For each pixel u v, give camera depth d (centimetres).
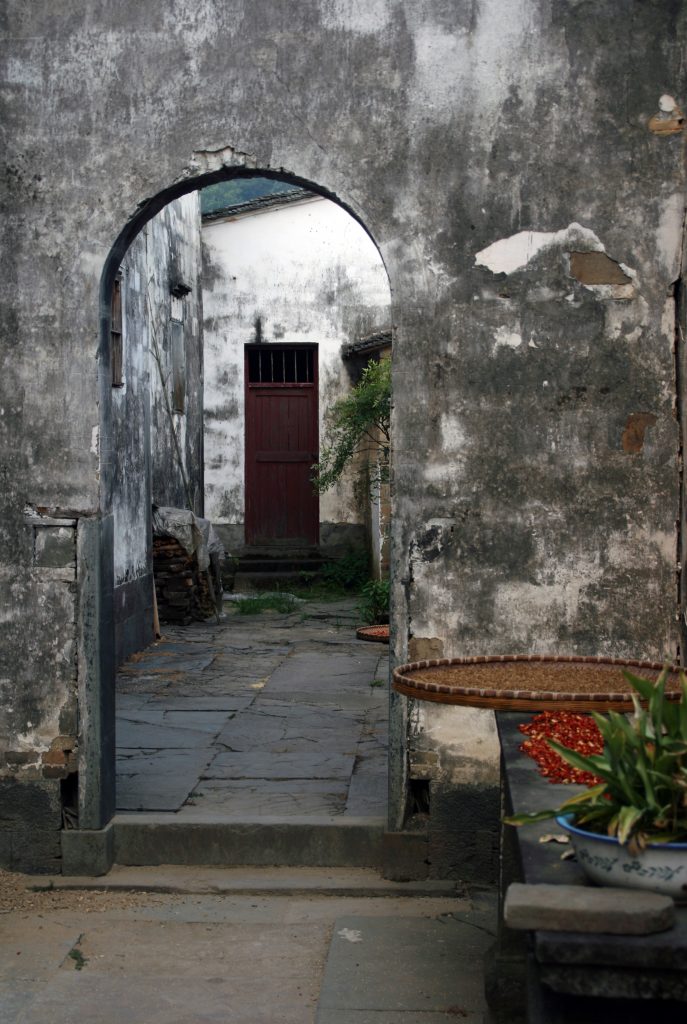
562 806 259
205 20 535
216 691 899
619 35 520
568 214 523
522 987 393
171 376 1313
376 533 1445
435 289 529
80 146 539
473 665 426
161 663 1016
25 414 544
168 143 537
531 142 524
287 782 641
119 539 997
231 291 1606
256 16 534
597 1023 233
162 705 848
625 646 524
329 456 1499
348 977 439
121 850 555
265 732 764
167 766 675
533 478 527
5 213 543
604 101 521
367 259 1608
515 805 287
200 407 1516
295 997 427
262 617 1304
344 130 531
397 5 528
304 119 532
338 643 1132
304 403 1636
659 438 523
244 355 1612
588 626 526
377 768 670
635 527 524
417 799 537
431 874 528
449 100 527
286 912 505
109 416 562
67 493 542
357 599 1472
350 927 486
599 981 220
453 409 529
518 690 367
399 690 381
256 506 1636
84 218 540
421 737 529
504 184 525
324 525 1622
